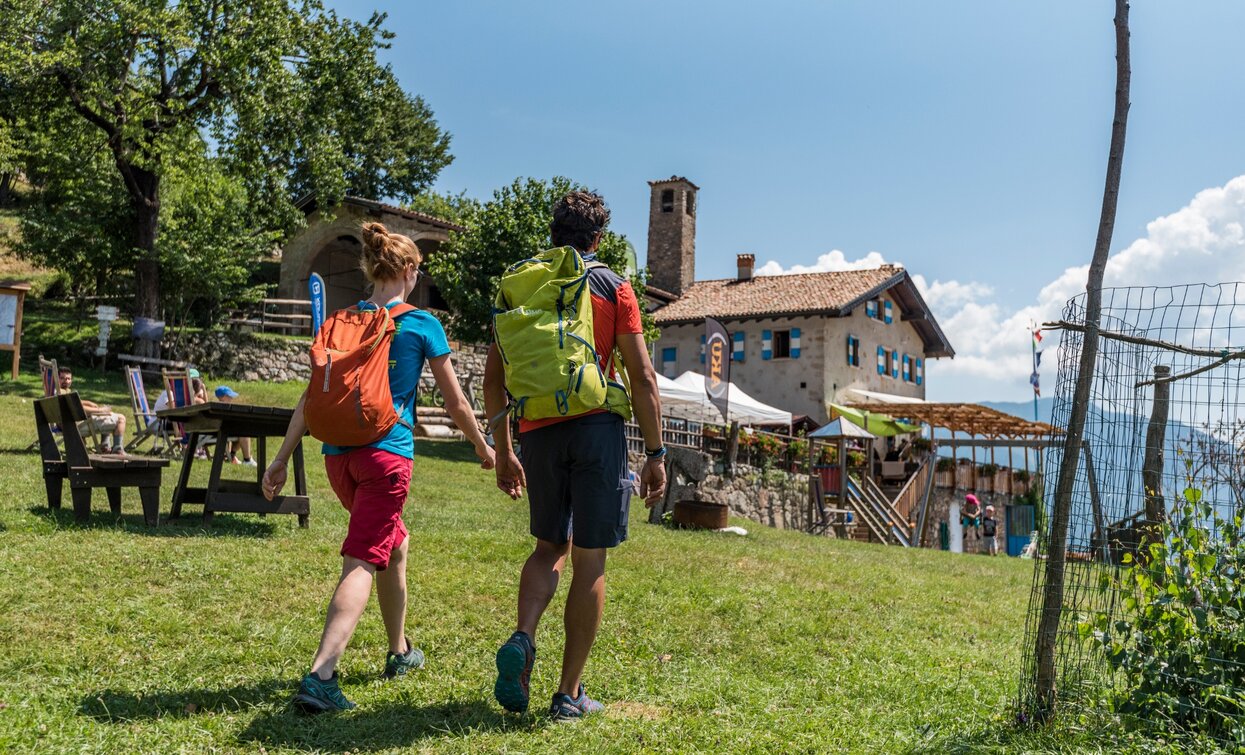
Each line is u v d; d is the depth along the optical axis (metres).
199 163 26.05
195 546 6.32
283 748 3.01
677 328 37.94
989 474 35.25
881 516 27.42
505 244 24.80
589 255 3.67
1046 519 4.12
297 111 27.09
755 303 36.84
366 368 3.49
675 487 14.23
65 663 3.87
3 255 34.91
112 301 29.38
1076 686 3.97
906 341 42.38
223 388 13.73
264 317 31.23
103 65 23.73
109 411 12.82
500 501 13.91
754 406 29.81
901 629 6.67
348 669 4.14
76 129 25.14
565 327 3.37
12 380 21.03
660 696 4.11
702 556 8.91
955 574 11.20
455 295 25.17
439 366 3.77
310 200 32.53
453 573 6.53
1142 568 3.99
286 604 5.23
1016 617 7.96
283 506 7.70
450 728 3.32
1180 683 3.81
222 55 24.66
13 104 24.73
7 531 6.09
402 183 53.41
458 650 4.71
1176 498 3.99
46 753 2.75
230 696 3.54
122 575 5.32
